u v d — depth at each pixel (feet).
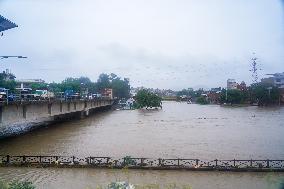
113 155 125.29
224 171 96.17
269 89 568.82
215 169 96.63
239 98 629.10
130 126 239.71
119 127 231.71
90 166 99.25
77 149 138.21
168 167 97.55
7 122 140.56
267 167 97.50
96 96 405.80
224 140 167.02
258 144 153.69
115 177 89.66
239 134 192.85
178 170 96.84
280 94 578.25
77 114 316.40
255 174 93.50
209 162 107.76
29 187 68.13
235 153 130.82
